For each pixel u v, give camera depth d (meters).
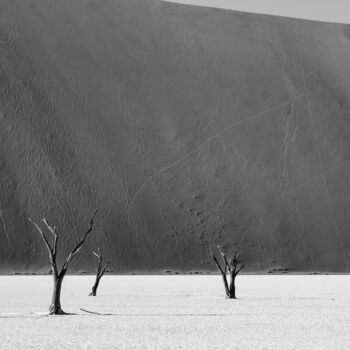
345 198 140.50
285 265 125.38
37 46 151.38
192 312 34.78
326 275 115.44
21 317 31.84
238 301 43.50
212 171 140.38
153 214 129.12
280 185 140.25
